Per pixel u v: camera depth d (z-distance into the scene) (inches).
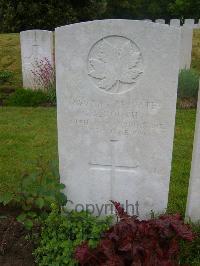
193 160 38.5
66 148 40.9
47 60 100.6
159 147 39.2
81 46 36.7
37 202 39.3
